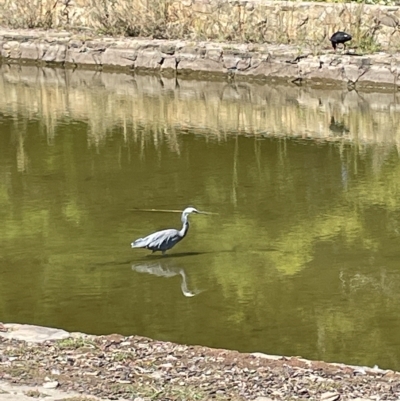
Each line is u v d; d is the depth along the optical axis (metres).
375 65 24.39
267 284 11.39
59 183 16.08
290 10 26.70
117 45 27.58
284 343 9.66
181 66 26.73
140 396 7.04
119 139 19.55
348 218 14.23
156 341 8.55
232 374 7.71
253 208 14.71
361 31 25.81
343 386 7.55
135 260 12.22
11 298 10.84
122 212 14.40
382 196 15.43
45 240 13.03
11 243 12.91
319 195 15.48
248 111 22.50
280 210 14.62
